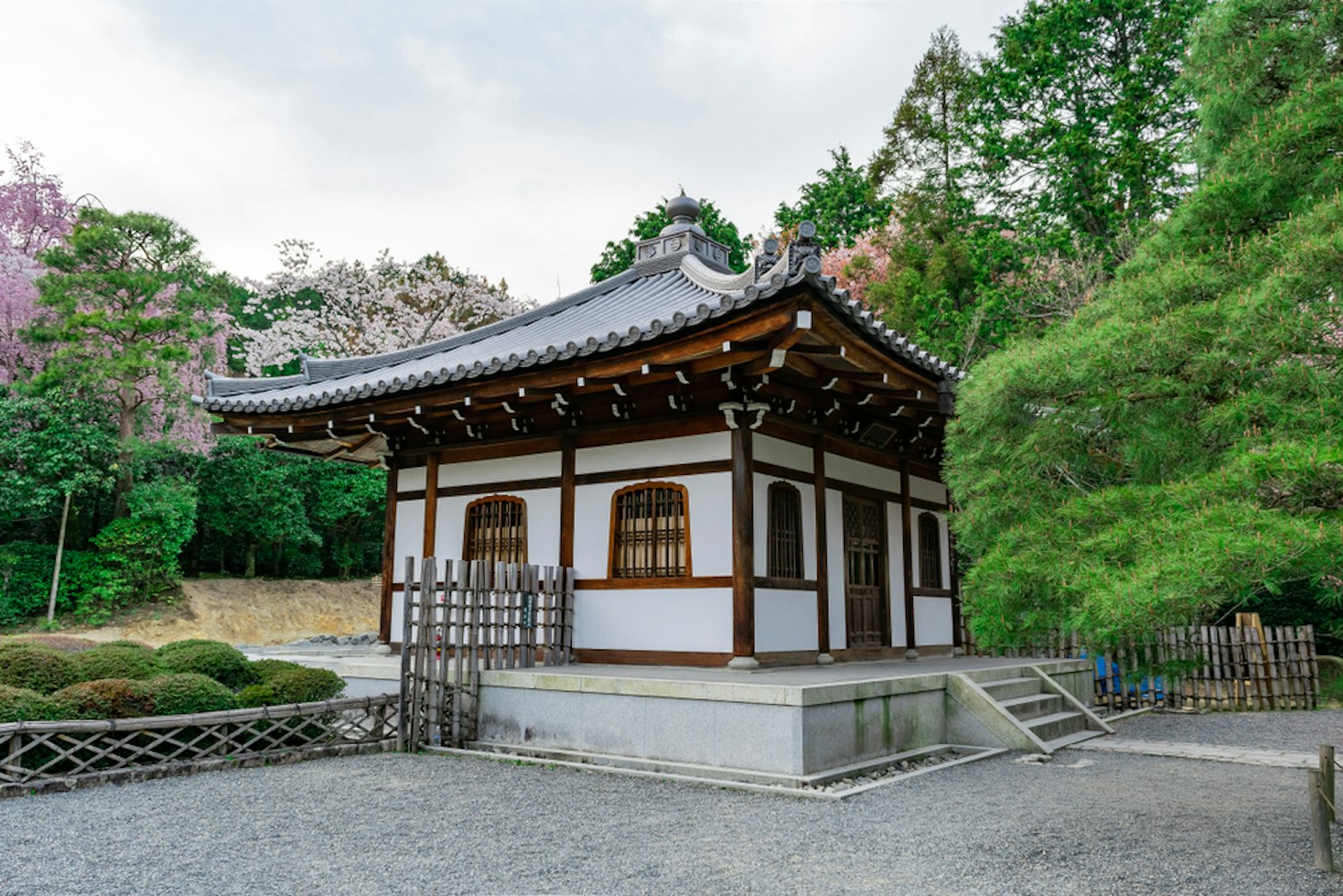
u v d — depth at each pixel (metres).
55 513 20.30
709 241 15.42
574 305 14.69
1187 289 4.82
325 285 29.86
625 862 4.70
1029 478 5.26
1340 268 4.12
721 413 9.48
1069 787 6.74
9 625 18.83
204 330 21.64
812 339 8.36
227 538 26.53
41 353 21.27
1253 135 5.22
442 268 32.09
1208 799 6.28
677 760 7.34
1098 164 22.28
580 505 10.41
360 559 28.00
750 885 4.31
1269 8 5.48
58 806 5.96
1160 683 12.35
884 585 11.77
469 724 8.59
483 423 11.16
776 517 9.89
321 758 7.89
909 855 4.84
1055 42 24.92
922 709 8.37
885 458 12.19
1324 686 13.14
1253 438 4.24
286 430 12.04
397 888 4.25
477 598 8.80
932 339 21.36
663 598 9.63
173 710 7.35
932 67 28.38
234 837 5.16
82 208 21.03
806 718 6.82
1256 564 3.65
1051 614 4.92
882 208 28.77
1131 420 4.95
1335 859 4.75
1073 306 18.97
